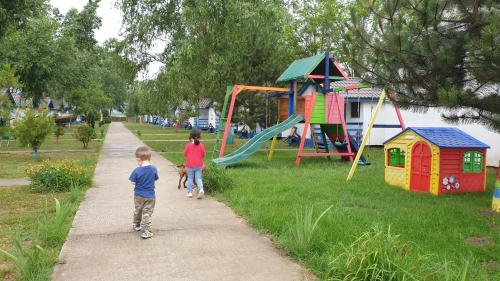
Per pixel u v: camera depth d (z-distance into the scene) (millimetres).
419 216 7410
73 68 27906
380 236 4566
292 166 15234
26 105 18125
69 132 43812
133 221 6547
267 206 7953
